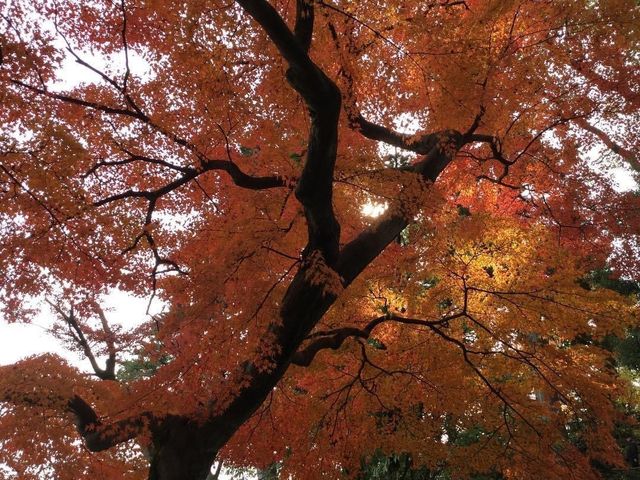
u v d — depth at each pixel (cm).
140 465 728
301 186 525
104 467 678
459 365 724
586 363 711
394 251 780
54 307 707
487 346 747
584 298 664
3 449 600
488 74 612
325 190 528
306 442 776
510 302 720
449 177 905
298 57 411
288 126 633
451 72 565
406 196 593
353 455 784
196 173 639
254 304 570
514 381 763
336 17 535
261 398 594
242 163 682
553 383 720
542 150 894
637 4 763
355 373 779
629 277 956
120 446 706
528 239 692
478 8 617
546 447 691
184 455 566
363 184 635
